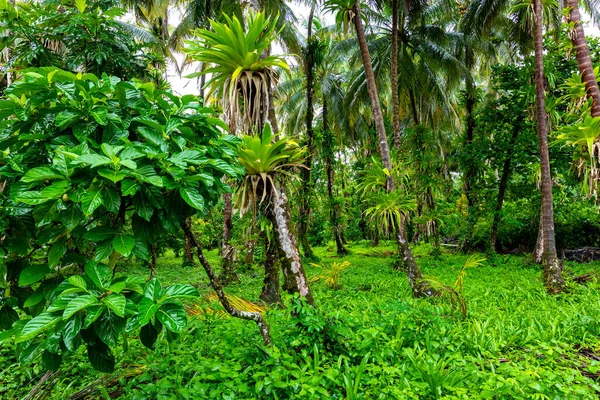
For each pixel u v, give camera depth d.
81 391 2.79
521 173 11.32
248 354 2.96
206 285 7.78
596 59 9.40
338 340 3.18
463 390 2.56
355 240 20.00
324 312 3.43
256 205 3.86
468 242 13.90
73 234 1.82
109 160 1.48
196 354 3.10
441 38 11.97
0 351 3.55
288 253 3.71
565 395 2.60
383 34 13.53
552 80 8.84
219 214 12.35
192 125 2.16
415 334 3.50
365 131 18.28
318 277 7.02
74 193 1.49
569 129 5.86
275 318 3.92
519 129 10.58
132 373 2.95
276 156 3.44
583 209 12.27
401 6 11.20
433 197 12.11
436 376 2.70
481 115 11.52
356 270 9.77
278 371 2.61
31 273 1.65
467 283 6.93
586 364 3.29
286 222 3.75
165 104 2.08
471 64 13.22
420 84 13.34
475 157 11.10
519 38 10.41
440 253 12.13
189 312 4.48
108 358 1.67
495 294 5.95
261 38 3.50
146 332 1.69
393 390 2.54
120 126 1.83
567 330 3.99
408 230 17.66
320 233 18.28
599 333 4.05
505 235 13.25
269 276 5.52
